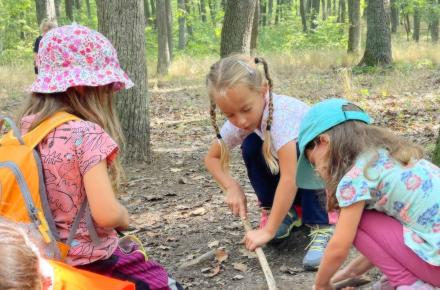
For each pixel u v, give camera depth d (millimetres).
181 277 3645
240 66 2953
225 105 2984
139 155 6645
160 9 17750
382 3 15094
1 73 16578
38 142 2365
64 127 2387
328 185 2500
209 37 29266
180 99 12586
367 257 2547
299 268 3553
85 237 2451
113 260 2557
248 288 3416
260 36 29172
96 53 2482
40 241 2219
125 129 6551
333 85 12406
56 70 2449
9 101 13266
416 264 2416
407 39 28547
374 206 2465
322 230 3502
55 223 2398
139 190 5719
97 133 2393
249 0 9664
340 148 2428
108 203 2357
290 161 3145
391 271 2475
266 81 3121
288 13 32625
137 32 6391
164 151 7484
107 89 2568
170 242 4258
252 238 3250
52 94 2477
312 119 2533
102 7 6301
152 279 2680
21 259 1584
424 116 8422
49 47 2455
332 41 26469
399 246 2430
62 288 2104
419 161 2479
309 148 2594
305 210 3508
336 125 2465
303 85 12602
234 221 4543
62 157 2348
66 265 2213
